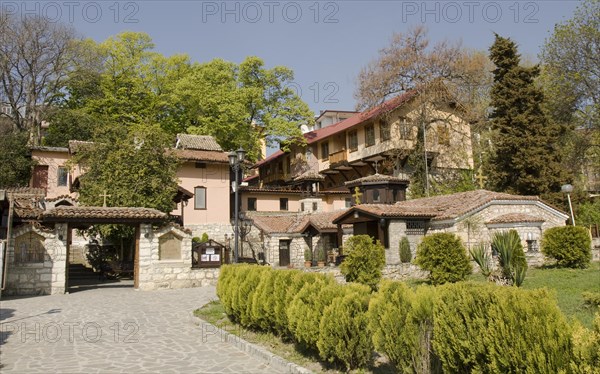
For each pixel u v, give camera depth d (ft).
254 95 122.52
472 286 14.62
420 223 66.23
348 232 79.51
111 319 36.04
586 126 101.45
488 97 125.08
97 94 135.95
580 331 10.66
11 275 51.65
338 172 133.80
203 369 21.81
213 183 104.12
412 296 16.79
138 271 57.26
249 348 25.04
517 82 91.04
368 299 19.85
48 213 53.42
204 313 36.58
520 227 59.72
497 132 93.20
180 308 41.52
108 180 71.56
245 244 94.12
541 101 91.40
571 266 51.65
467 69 104.01
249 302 28.32
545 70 103.50
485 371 13.43
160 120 129.70
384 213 62.49
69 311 40.16
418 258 46.62
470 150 114.62
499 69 94.12
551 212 67.05
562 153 93.61
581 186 105.09
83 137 122.62
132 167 73.20
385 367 19.49
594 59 95.61
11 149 108.06
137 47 132.36
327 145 136.77
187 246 60.39
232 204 111.14
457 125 115.44
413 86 106.11
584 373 10.19
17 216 61.36
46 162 110.93
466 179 105.70
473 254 41.32
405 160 111.86
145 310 40.50
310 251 87.86
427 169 105.91
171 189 75.56
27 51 122.11
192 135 110.52
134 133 76.43
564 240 51.96
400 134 110.42
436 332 15.12
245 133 125.59
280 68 131.23
